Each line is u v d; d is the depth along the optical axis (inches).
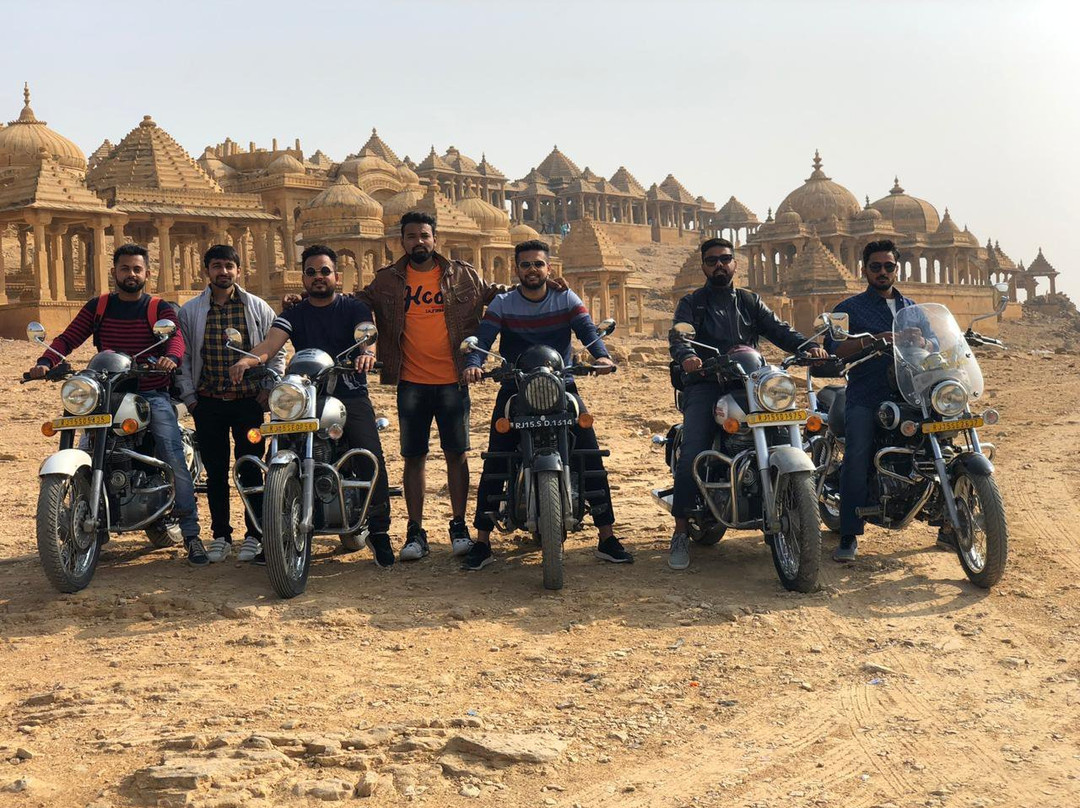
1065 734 167.0
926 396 262.7
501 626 228.2
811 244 3351.4
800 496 246.1
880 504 272.8
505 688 189.3
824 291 3245.6
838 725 171.9
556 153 5644.7
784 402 253.0
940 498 267.3
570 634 221.8
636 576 268.7
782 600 244.8
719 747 163.6
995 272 5329.7
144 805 145.5
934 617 231.1
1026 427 586.9
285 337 284.5
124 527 270.2
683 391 282.8
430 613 238.1
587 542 310.2
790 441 259.4
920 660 203.0
